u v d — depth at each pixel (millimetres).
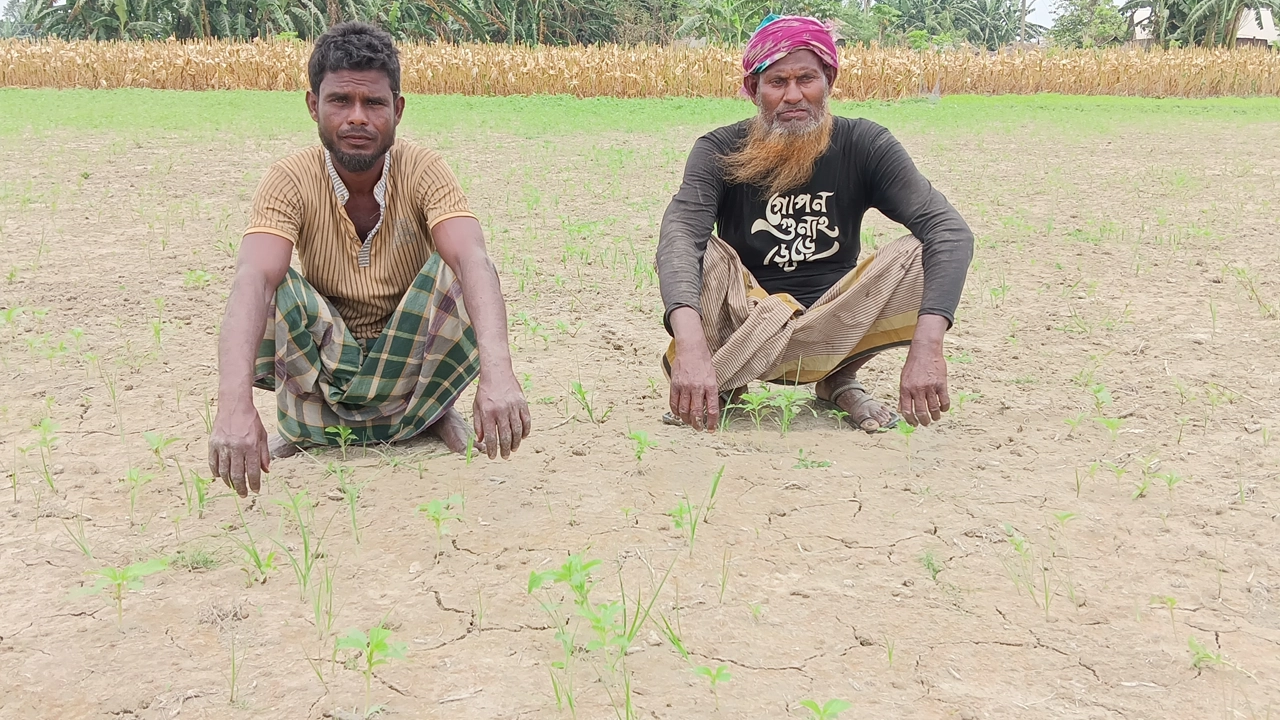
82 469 3184
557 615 2375
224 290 5566
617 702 2051
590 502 2984
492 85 26641
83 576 2539
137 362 4281
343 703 2045
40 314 4590
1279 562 2623
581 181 10062
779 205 3523
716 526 2838
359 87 2863
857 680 2137
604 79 26672
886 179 3416
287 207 3004
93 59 26078
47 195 8477
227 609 2365
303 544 2709
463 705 2043
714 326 3484
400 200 3104
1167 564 2621
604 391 4031
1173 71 28688
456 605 2422
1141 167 11453
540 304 5410
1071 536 2777
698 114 20359
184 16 38906
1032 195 9305
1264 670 2154
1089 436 3543
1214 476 3184
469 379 3338
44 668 2160
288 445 3324
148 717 2008
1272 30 53531
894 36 53906
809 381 3627
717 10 37938
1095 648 2244
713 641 2277
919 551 2701
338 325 3182
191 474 3156
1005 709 2035
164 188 9016
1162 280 5941
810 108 3309
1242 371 4250
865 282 3381
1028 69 28953
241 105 19984
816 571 2598
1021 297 5629
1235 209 8406
